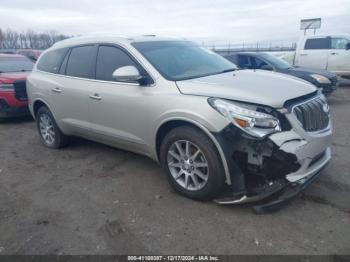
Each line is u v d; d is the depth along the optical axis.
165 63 3.81
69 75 4.68
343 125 6.30
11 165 4.73
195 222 3.02
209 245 2.69
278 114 2.88
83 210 3.34
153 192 3.65
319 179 3.75
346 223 2.89
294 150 2.82
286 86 3.27
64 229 3.02
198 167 3.28
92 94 4.19
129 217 3.16
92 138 4.61
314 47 12.12
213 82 3.35
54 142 5.29
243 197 2.98
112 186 3.86
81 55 4.56
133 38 4.16
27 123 7.49
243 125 2.86
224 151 2.95
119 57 4.02
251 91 3.05
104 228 3.00
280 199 2.99
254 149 2.84
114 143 4.25
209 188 3.16
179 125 3.38
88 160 4.77
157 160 3.74
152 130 3.57
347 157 4.44
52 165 4.64
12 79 7.11
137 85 3.70
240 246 2.66
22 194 3.77
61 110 4.82
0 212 3.38
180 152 3.38
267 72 4.12
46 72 5.17
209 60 4.35
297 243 2.66
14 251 2.74
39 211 3.37
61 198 3.62
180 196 3.52
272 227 2.88
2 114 7.20
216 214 3.12
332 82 8.59
